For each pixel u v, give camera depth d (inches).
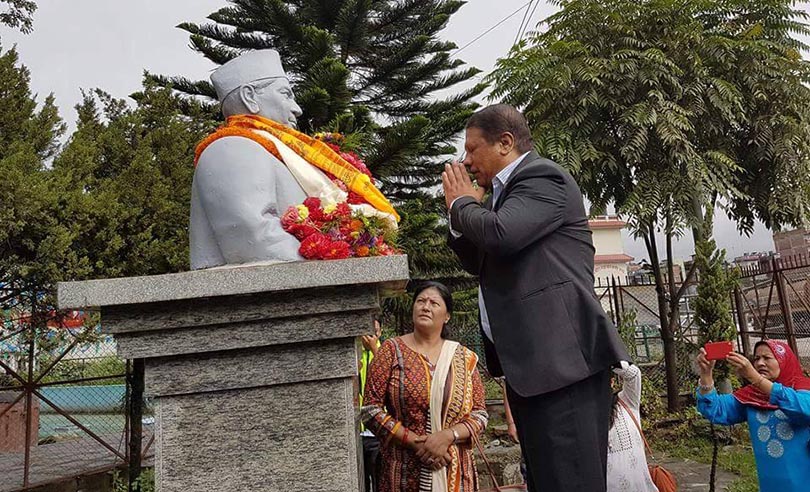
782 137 265.1
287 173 89.0
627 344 331.3
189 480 73.2
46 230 184.4
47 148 227.5
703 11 281.3
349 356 77.0
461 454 101.0
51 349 195.0
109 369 271.6
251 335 75.7
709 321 234.7
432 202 351.9
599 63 263.1
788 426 118.7
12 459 229.9
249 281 73.5
